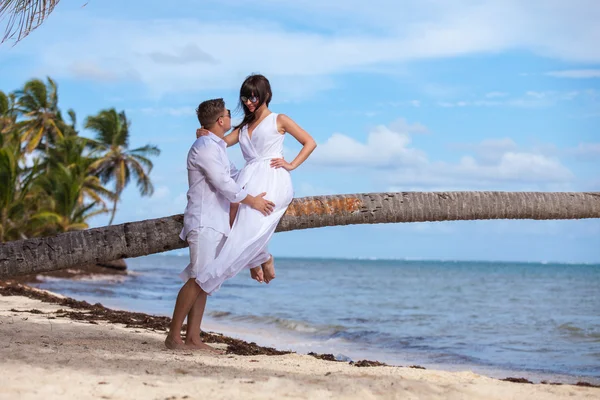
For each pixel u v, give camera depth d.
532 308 28.47
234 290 36.47
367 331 15.34
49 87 52.91
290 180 6.24
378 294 39.53
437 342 13.81
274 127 6.16
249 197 5.99
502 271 143.25
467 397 4.29
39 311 10.16
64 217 42.62
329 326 15.98
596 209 7.33
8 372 4.23
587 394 4.71
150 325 9.22
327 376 4.81
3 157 35.53
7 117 52.31
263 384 4.26
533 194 7.21
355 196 6.72
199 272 5.95
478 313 24.92
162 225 6.29
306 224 6.54
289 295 34.00
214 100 6.06
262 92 6.15
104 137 55.28
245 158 6.30
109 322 9.34
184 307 6.14
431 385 4.53
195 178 5.99
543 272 136.75
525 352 12.39
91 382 4.09
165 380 4.30
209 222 5.93
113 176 55.44
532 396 4.49
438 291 45.69
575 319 22.06
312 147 6.25
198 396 3.86
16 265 6.16
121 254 6.29
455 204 6.95
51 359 4.93
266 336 13.48
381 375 5.01
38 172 46.09
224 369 4.98
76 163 46.34
